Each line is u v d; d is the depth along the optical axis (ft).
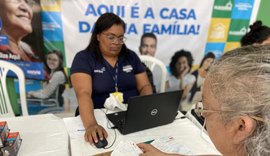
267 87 1.24
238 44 8.57
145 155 2.87
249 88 1.28
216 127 1.52
